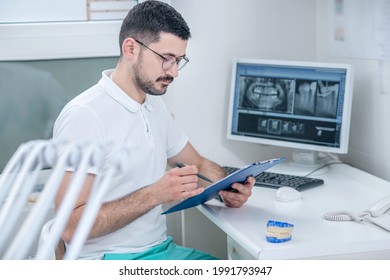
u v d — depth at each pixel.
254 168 1.84
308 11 2.66
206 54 2.57
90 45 2.54
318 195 2.09
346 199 2.03
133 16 1.87
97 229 1.73
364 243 1.62
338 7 2.51
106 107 1.86
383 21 2.24
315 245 1.58
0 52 2.46
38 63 2.53
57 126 1.85
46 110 2.56
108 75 1.98
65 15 2.56
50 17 2.54
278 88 2.43
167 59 1.85
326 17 2.61
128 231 1.88
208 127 2.62
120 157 0.85
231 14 2.57
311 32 2.68
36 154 0.86
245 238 1.66
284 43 2.65
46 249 0.81
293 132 2.41
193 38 2.54
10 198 0.86
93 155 0.85
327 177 2.33
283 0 2.62
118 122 1.86
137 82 1.88
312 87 2.35
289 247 1.57
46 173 2.47
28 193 0.89
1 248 0.90
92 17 2.59
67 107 1.86
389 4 2.19
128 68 1.89
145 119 1.92
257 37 2.62
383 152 2.30
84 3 2.57
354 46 2.43
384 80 2.26
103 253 1.84
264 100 2.46
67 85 2.57
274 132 2.45
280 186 2.16
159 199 1.75
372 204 1.90
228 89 2.61
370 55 2.33
